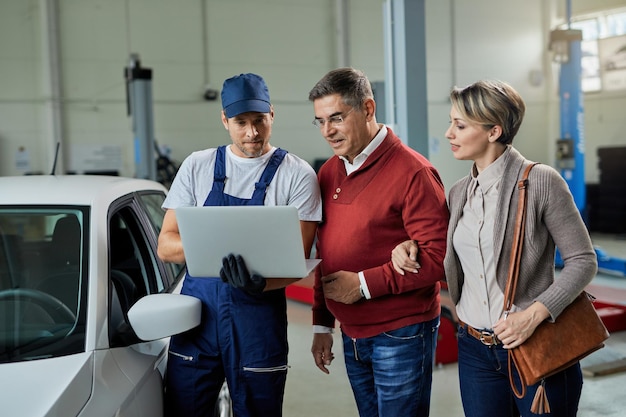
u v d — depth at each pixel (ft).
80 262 6.43
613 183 37.27
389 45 16.76
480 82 5.60
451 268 6.03
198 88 37.27
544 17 44.60
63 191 7.20
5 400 4.99
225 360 6.68
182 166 6.88
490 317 5.74
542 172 5.50
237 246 5.71
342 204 6.63
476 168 5.86
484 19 43.14
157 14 36.19
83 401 5.15
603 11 41.88
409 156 6.46
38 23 34.17
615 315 16.84
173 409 6.76
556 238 5.50
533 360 5.35
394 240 6.52
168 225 6.79
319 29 39.32
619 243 34.45
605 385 13.03
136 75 28.78
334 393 12.94
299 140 39.34
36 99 34.45
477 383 5.98
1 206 6.85
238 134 6.46
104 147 35.68
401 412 6.65
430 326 6.75
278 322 6.70
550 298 5.34
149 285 7.63
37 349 5.72
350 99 6.16
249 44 37.99
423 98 16.46
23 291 6.27
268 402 6.77
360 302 6.64
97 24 35.14
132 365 6.03
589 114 42.65
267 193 6.66
